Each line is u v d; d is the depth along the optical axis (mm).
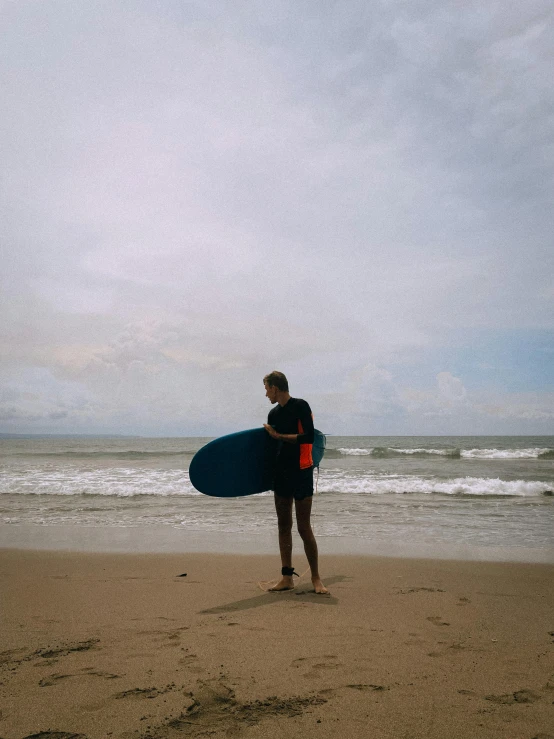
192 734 1946
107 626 3271
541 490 12188
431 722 2027
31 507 9891
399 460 25469
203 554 5836
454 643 2947
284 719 2061
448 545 6359
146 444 61531
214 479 4793
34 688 2344
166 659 2693
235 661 2662
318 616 3475
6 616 3506
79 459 26812
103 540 6730
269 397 4383
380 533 7219
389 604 3795
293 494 4242
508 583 4492
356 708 2150
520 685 2373
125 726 2006
